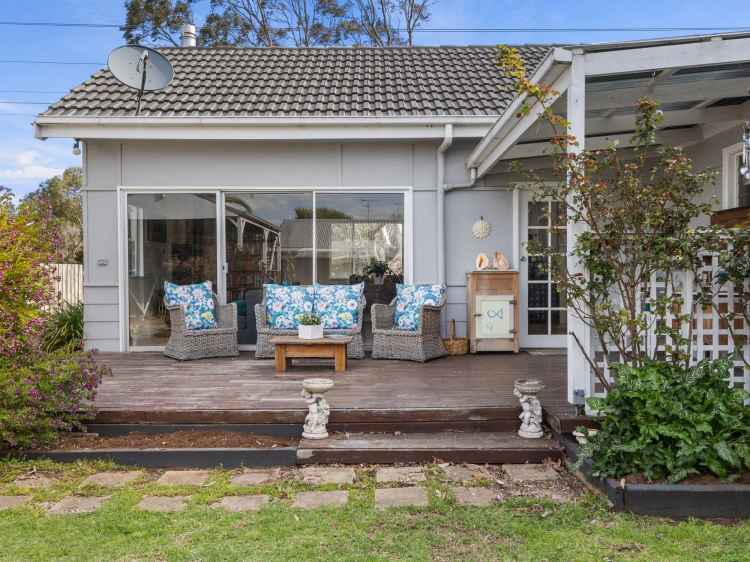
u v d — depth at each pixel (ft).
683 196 12.46
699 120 18.06
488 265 23.81
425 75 28.40
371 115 22.61
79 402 14.11
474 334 22.95
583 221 12.92
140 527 9.84
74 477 12.42
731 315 12.91
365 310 24.21
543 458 13.07
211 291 23.09
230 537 9.46
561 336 24.72
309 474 12.55
